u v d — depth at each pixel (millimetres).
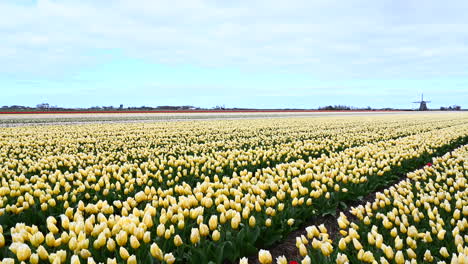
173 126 23453
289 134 17969
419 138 14406
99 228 3684
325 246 3367
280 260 3197
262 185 5750
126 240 3445
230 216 4285
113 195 5891
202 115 48562
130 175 6445
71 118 36500
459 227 4082
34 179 6336
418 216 4535
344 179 6531
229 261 4188
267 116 46062
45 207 4906
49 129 20250
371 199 7074
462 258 2977
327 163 8133
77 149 12109
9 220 4672
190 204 4629
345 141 14672
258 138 15297
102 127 22328
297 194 5477
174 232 4023
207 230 3783
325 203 5902
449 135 15625
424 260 3490
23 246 3072
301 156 10258
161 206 5074
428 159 10719
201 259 3562
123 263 3258
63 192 5961
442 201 5605
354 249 3889
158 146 13031
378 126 24219
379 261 3502
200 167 8219
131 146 13031
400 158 9320
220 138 16016
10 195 5328
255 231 4234
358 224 4723
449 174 7680
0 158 9211
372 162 8172
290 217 5012
